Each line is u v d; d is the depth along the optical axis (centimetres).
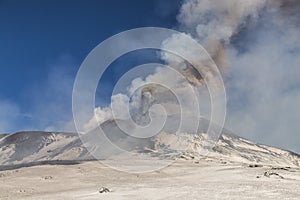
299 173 4372
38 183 3975
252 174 4394
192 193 2758
